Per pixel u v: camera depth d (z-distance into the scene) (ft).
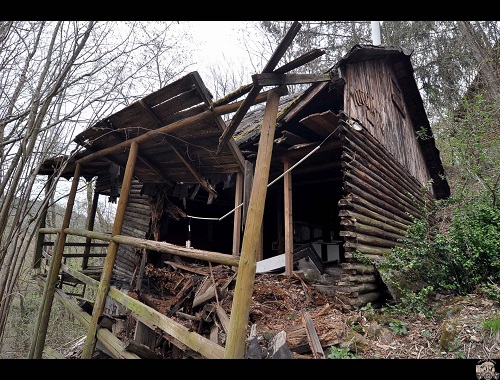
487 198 17.89
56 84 8.47
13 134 8.13
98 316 11.65
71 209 16.52
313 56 6.50
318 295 13.83
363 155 16.28
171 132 11.43
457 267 13.91
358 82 18.38
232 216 28.60
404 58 24.40
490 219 15.17
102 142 14.07
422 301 12.05
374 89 20.94
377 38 34.47
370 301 13.61
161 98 9.89
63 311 35.78
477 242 13.84
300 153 16.84
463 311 11.10
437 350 9.18
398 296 12.89
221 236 27.73
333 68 15.75
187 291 13.07
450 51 44.86
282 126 15.51
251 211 6.97
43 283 20.98
